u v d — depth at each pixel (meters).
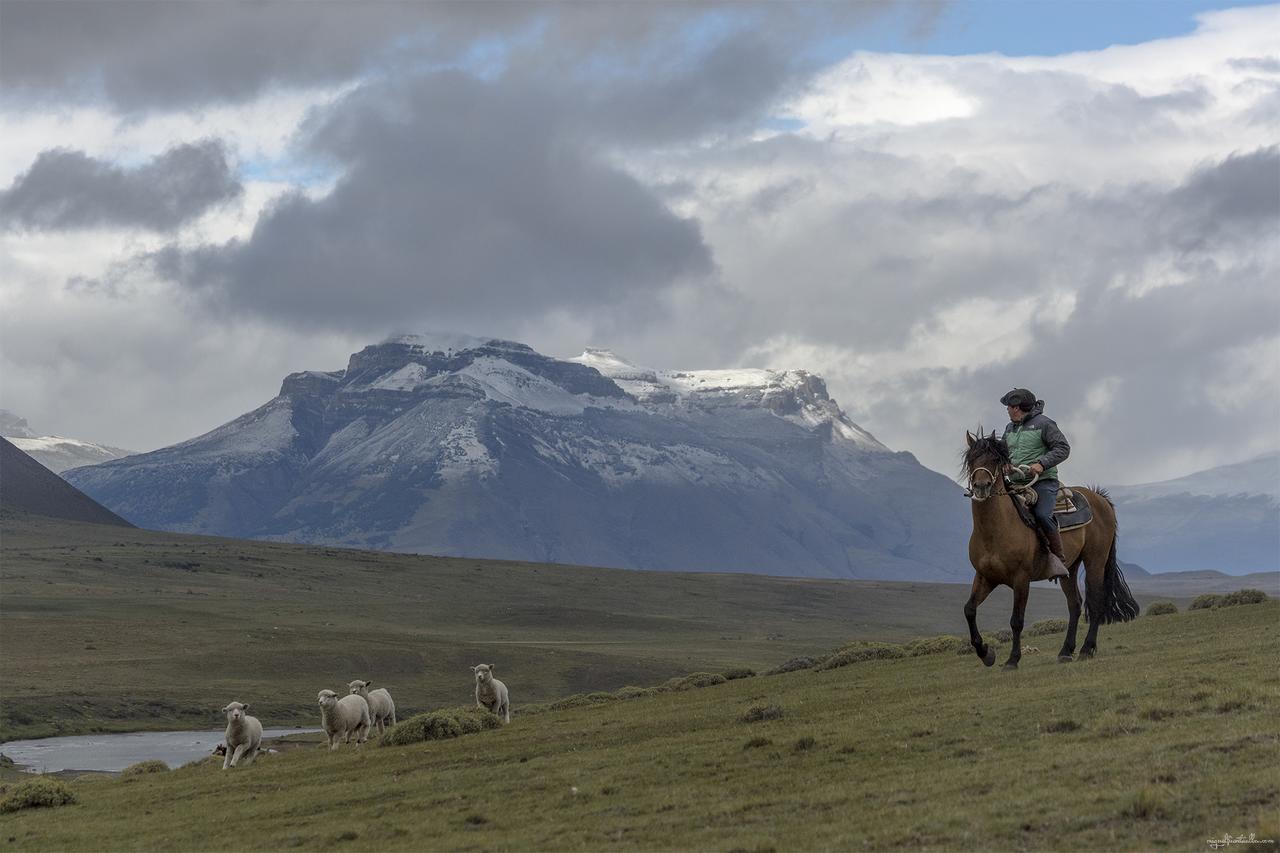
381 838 19.27
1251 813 13.74
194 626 171.00
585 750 25.17
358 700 37.31
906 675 31.64
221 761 37.59
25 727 100.56
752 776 19.70
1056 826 14.46
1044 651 32.22
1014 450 25.28
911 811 15.96
